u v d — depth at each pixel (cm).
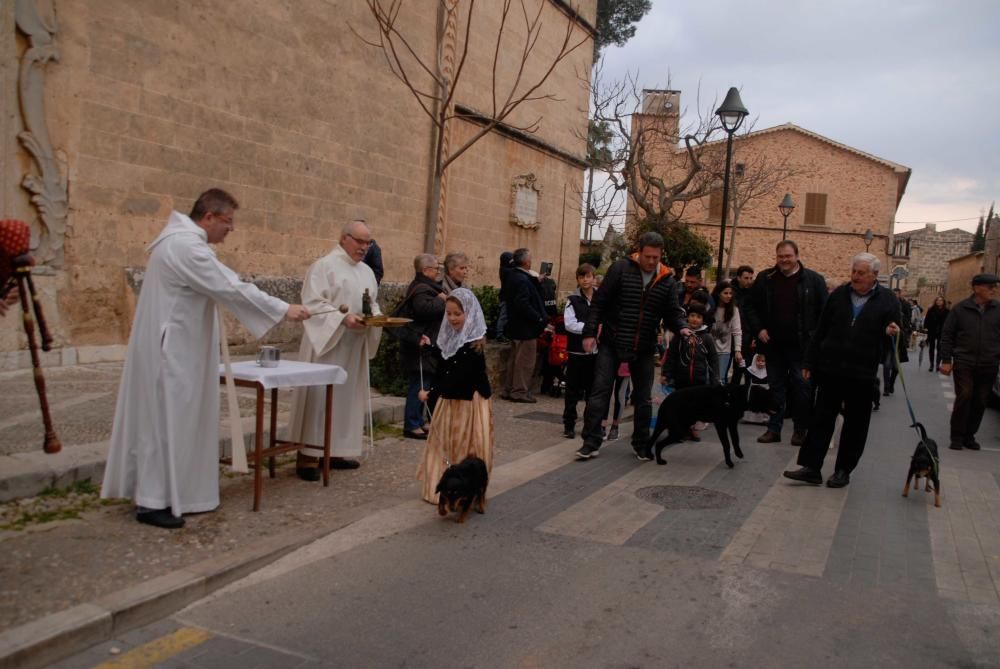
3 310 412
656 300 775
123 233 978
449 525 556
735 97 1416
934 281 6575
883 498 673
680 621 414
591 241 2611
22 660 339
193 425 511
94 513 509
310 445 624
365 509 579
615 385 901
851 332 677
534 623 407
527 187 1875
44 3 877
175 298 496
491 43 1698
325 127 1277
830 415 700
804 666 371
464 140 1644
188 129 1052
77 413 693
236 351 1123
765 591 457
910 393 1598
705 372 874
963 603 448
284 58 1191
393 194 1441
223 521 523
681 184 1983
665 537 547
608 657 374
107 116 953
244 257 1151
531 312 1057
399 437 812
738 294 975
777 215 4184
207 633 388
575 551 513
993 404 1323
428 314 793
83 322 941
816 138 4156
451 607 424
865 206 4150
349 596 435
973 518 620
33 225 884
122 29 962
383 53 1389
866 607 439
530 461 763
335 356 656
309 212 1257
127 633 384
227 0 1093
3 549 443
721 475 739
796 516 610
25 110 864
